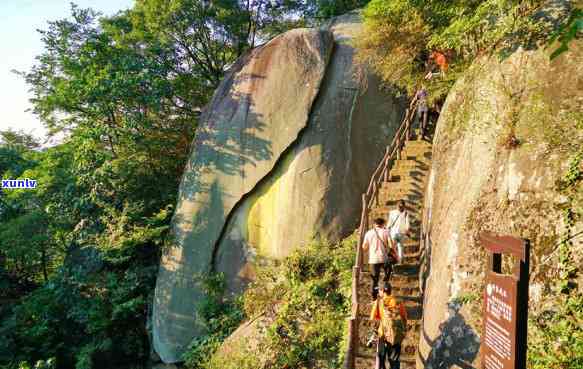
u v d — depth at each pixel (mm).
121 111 17641
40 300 17312
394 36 12039
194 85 20344
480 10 8023
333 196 13633
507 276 4094
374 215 11156
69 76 18141
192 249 14367
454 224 6863
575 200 5422
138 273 16625
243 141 14352
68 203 16969
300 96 14133
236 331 11883
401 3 11094
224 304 13750
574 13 3537
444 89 11336
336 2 22141
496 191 6352
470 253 6344
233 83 15180
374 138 14422
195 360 12398
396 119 14828
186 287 14211
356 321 7316
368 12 11969
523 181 6008
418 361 6914
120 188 16641
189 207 14688
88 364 15398
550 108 6113
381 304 6672
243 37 21234
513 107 6582
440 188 8016
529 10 7223
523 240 3967
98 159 16906
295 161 13820
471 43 9219
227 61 21750
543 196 5730
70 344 17281
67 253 18922
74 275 16578
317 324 10000
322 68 14359
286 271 12109
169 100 19328
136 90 16641
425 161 12602
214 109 15203
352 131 14195
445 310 6332
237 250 14094
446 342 6062
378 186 11828
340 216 13578
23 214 20812
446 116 8703
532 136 6152
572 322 4953
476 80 7664
